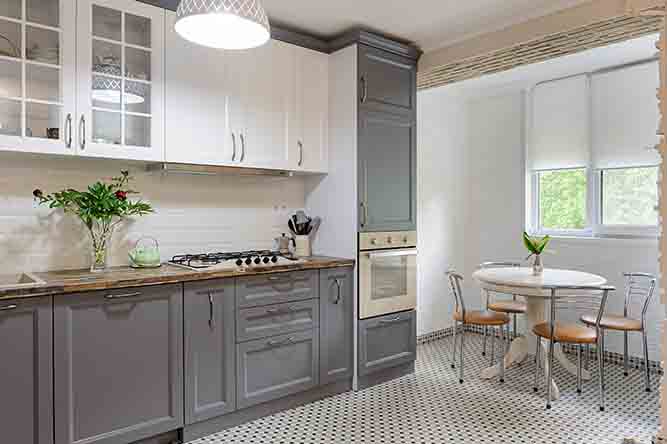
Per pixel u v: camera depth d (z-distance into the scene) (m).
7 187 2.60
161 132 2.76
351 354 3.41
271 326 2.97
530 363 4.06
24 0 2.35
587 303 4.23
